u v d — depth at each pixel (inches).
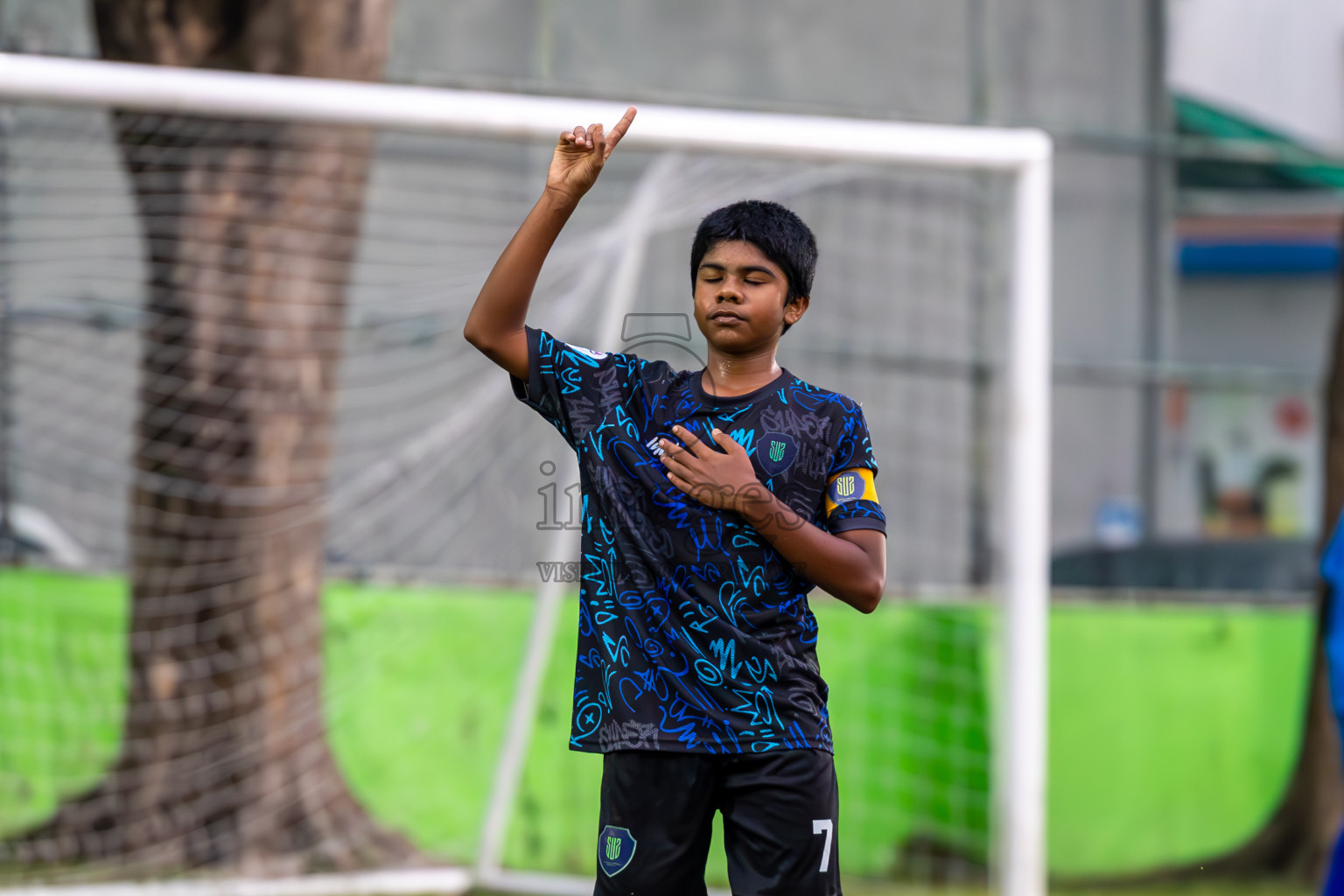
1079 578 1040.2
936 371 1008.2
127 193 686.5
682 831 287.9
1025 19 1441.9
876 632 765.3
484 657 749.9
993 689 763.4
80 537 779.4
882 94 1397.6
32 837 682.2
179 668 698.2
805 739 286.8
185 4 685.9
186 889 648.4
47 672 702.5
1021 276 596.7
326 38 701.9
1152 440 1358.3
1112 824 794.2
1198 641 823.1
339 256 706.8
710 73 1353.3
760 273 289.1
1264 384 1092.5
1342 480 820.0
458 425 766.5
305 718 714.8
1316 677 802.2
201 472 695.7
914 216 1045.2
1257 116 1560.0
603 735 289.3
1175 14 1544.0
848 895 709.9
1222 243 1621.6
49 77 510.9
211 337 690.8
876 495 301.1
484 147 949.8
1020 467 597.0
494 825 679.7
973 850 748.6
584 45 1314.0
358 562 771.4
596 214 829.2
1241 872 796.6
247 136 679.7
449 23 1253.1
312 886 665.0
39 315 755.4
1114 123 1467.8
